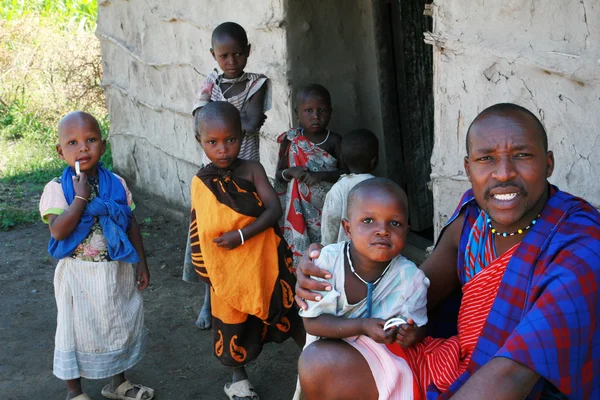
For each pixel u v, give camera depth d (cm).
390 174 520
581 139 287
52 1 1316
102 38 780
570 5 280
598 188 284
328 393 232
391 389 220
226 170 335
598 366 194
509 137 202
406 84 502
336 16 484
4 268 564
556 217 204
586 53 278
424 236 525
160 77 658
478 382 187
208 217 324
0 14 1246
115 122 792
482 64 320
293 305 346
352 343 231
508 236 215
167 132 670
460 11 326
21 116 985
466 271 230
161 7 623
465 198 242
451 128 343
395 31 495
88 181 342
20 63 1068
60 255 333
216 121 321
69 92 1010
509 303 202
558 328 185
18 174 810
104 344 345
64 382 392
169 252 589
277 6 461
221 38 395
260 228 327
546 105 298
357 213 223
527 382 186
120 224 343
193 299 493
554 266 194
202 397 370
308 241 430
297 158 430
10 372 405
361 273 231
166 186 698
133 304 357
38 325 464
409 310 227
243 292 326
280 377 385
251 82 405
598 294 189
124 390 363
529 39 298
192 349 423
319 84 470
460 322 223
